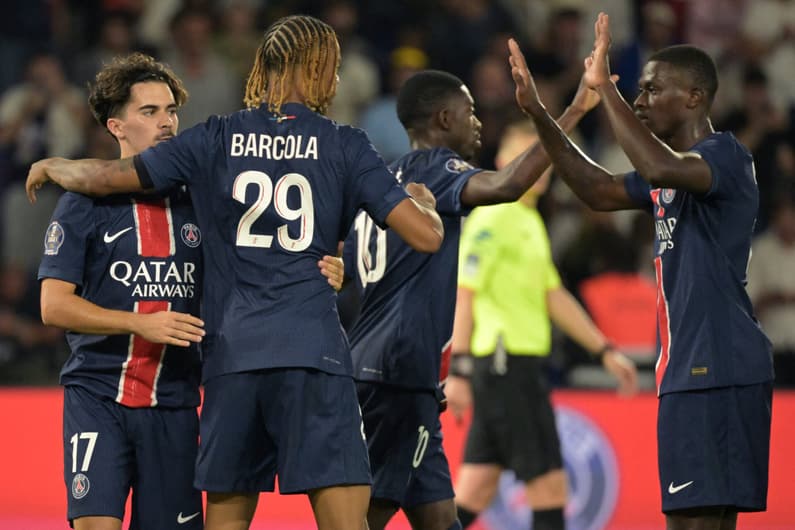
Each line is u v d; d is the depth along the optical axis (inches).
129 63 645.3
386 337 668.1
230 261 573.3
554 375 1251.2
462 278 892.6
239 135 575.2
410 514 706.2
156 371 619.2
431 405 679.7
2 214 1496.1
